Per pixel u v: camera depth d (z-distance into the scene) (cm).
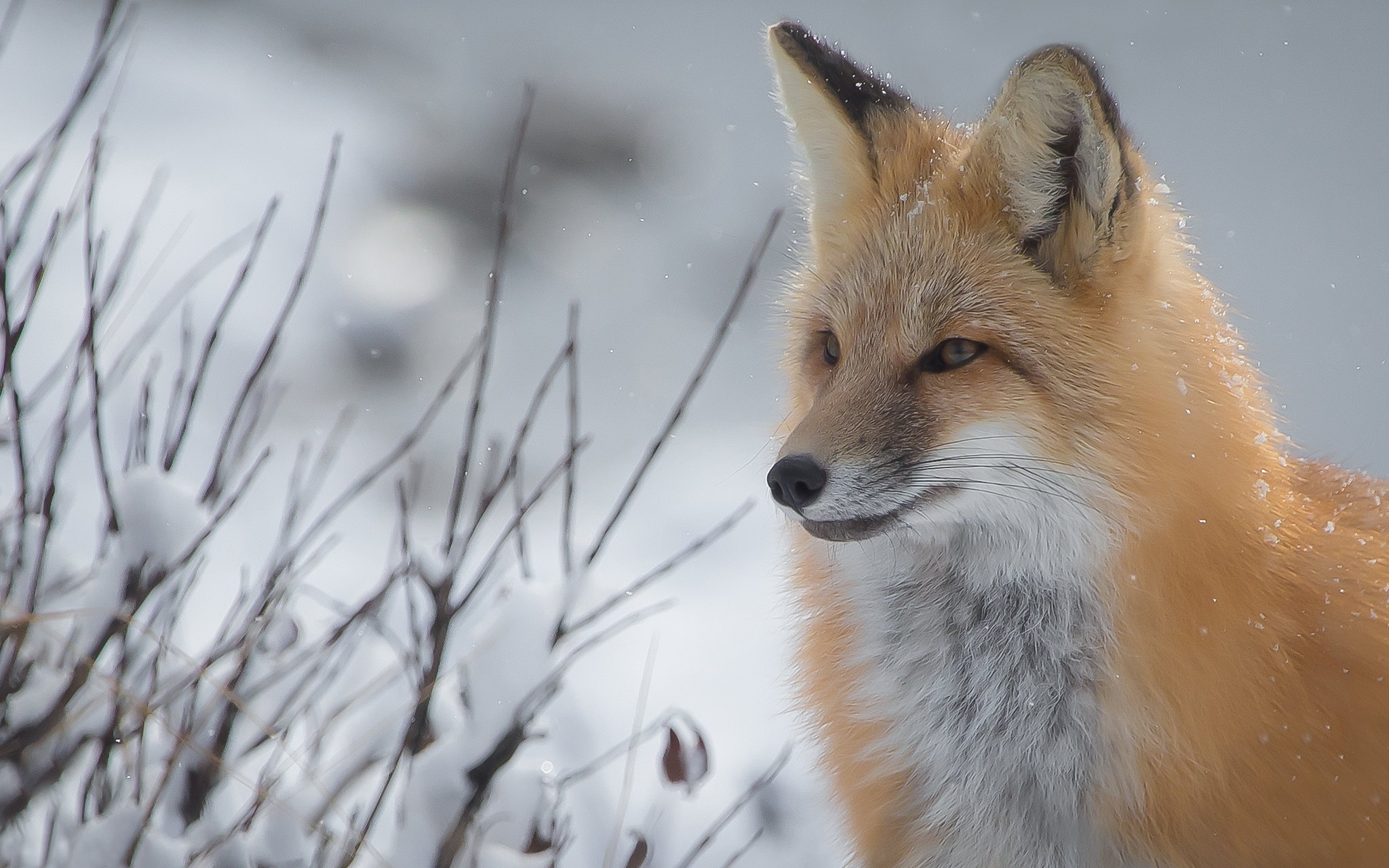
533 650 537
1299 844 541
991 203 618
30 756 500
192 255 1661
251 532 966
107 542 547
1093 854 567
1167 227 636
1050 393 575
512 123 2741
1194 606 544
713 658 966
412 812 505
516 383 1830
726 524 588
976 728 598
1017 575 593
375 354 1702
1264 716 538
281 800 548
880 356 613
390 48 3081
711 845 714
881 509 579
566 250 2352
